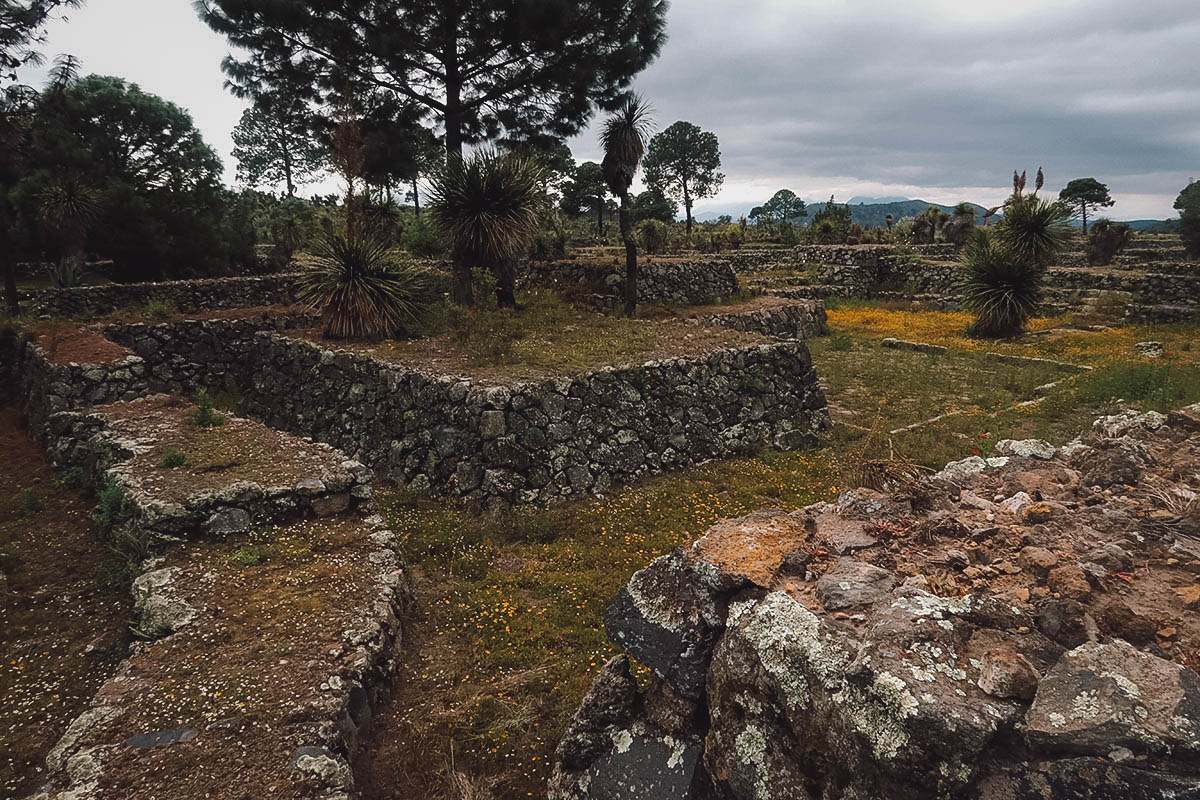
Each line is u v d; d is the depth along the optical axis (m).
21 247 22.56
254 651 4.07
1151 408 9.95
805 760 2.27
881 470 3.74
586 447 8.41
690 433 9.52
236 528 5.67
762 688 2.43
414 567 6.34
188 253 26.17
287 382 11.93
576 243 43.94
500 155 13.90
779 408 10.67
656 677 3.11
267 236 39.00
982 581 2.64
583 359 9.71
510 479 7.65
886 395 13.10
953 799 1.88
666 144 86.69
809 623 2.35
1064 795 1.78
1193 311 20.58
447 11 16.03
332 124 16.97
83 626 5.36
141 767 3.14
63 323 14.30
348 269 11.97
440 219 13.62
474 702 4.30
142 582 4.89
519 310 14.79
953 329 21.16
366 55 16.31
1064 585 2.46
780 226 55.34
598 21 16.98
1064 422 10.59
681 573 3.06
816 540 3.16
